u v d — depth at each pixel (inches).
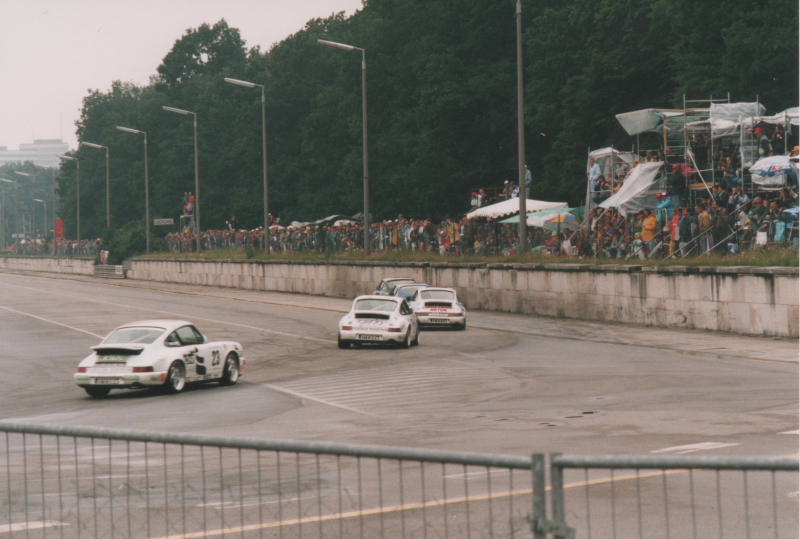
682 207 1498.5
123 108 6668.3
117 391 995.9
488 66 3029.0
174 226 5137.8
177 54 6038.4
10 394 993.5
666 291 1459.2
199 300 2432.3
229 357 1019.3
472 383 933.8
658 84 2500.0
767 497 417.1
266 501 408.5
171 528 358.0
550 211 2021.4
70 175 6540.4
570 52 2682.1
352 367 1114.7
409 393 876.6
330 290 2506.2
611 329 1476.4
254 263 2876.5
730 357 1080.8
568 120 2596.0
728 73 2054.6
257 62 4896.7
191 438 252.1
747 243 1369.3
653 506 401.7
